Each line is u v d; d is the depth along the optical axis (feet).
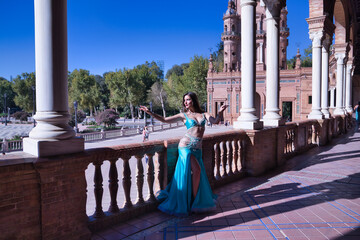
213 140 16.35
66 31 10.02
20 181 8.73
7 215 8.50
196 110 13.21
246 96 20.06
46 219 9.25
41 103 9.71
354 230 10.86
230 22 153.89
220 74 149.48
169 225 11.57
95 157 10.61
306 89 131.75
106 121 145.07
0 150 62.49
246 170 19.76
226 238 10.35
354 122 68.33
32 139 9.70
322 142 33.76
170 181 13.88
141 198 12.87
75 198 9.99
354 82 122.62
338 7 43.62
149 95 238.07
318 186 16.83
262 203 14.06
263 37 148.46
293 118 135.64
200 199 12.87
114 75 235.61
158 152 13.83
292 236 10.44
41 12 9.45
